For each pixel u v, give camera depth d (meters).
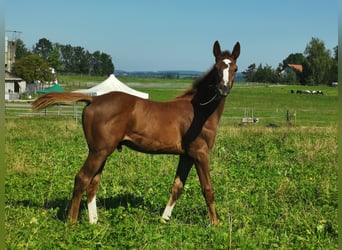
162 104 7.99
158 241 6.61
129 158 13.80
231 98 79.12
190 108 7.95
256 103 69.56
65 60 174.00
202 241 6.80
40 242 6.40
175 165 12.84
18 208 8.05
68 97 7.77
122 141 7.86
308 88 114.81
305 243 6.71
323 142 17.39
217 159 13.98
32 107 7.82
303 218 7.89
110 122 7.58
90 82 110.50
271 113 50.72
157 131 7.77
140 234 6.89
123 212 8.02
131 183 10.59
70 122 29.23
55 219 7.79
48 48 166.88
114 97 7.75
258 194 9.59
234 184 10.55
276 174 11.77
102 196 9.37
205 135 7.88
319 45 135.25
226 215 8.10
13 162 12.23
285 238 6.91
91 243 6.41
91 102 7.78
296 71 150.12
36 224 7.19
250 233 7.16
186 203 8.93
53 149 15.75
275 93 94.19
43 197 8.95
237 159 14.02
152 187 10.14
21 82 71.62
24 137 19.61
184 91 8.16
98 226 7.30
